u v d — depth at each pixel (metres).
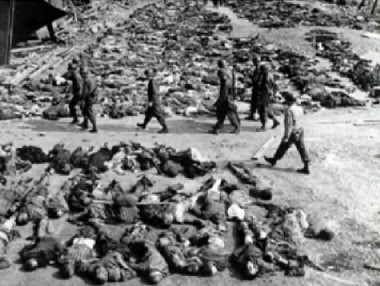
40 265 10.27
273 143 17.05
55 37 29.69
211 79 24.22
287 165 15.39
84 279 9.98
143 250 10.59
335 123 19.42
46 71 24.56
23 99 20.47
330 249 11.24
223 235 11.46
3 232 11.03
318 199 13.37
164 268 10.12
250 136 17.72
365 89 24.31
